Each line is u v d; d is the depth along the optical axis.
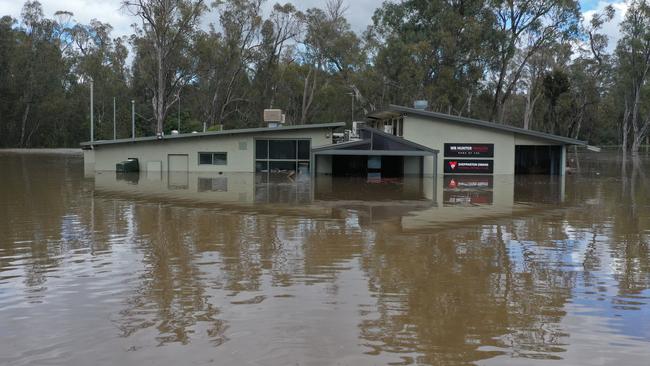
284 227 11.30
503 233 10.75
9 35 70.75
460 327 5.55
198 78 60.06
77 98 77.00
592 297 6.56
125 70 78.12
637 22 62.56
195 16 48.03
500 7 49.75
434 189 20.48
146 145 29.08
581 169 35.06
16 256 8.53
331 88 63.53
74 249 9.03
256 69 64.94
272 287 6.88
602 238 10.29
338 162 29.55
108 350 4.95
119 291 6.70
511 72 62.12
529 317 5.85
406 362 4.72
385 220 12.34
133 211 13.56
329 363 4.70
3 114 72.19
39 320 5.72
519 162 30.33
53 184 21.16
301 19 62.47
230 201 15.88
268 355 4.84
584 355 4.89
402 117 29.88
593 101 65.62
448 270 7.78
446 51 48.59
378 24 53.16
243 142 29.30
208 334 5.32
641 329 5.52
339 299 6.40
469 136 29.02
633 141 67.06
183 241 9.73
